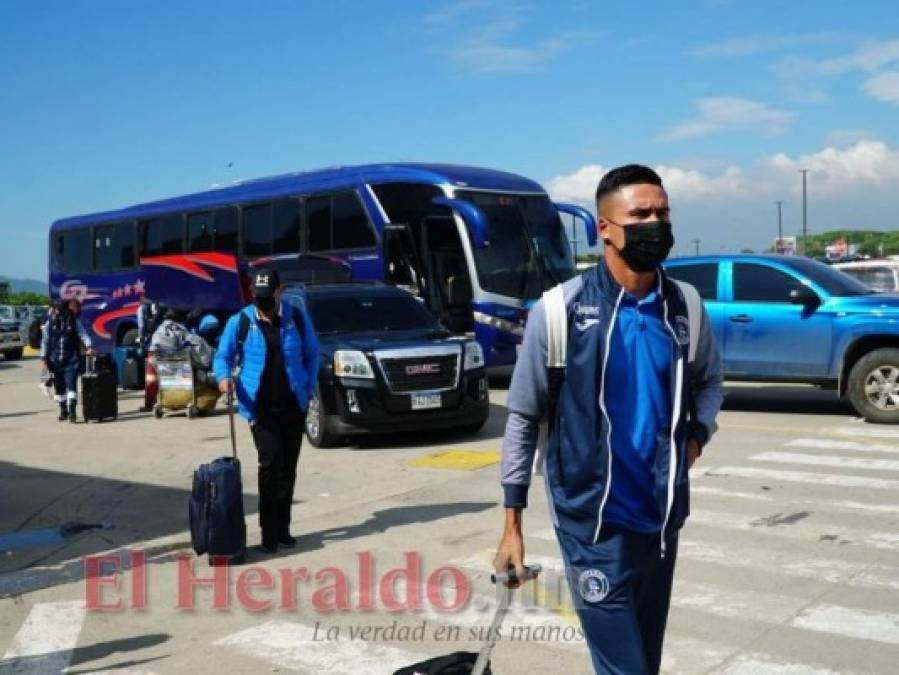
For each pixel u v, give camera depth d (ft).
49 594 21.26
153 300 70.95
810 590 19.51
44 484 33.96
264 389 23.57
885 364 39.81
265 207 66.28
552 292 10.39
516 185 58.44
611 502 10.07
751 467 31.58
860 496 27.40
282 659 16.99
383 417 37.50
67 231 85.71
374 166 59.72
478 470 33.04
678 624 17.75
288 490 24.14
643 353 10.10
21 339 112.06
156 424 49.16
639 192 9.97
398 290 44.24
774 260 42.73
